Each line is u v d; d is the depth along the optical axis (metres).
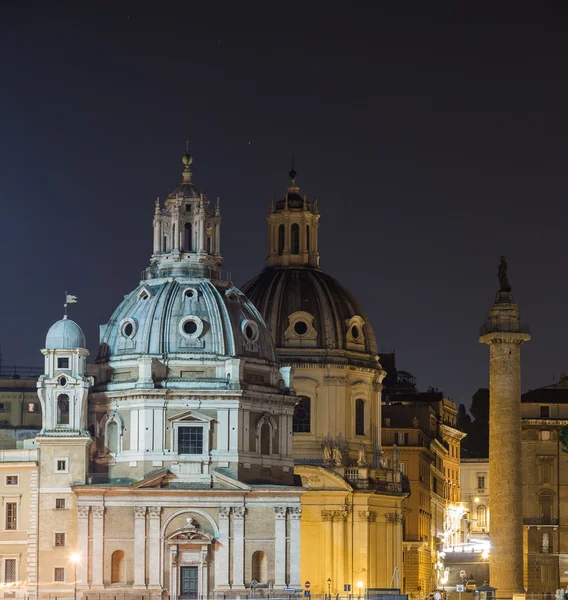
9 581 181.12
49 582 180.50
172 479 183.75
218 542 182.50
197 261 195.38
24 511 181.88
